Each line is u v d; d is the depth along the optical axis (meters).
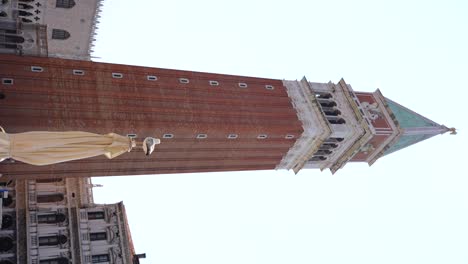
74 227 70.00
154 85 61.38
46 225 68.69
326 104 72.75
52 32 73.69
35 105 53.75
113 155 21.75
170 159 63.25
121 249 72.44
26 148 19.66
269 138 66.19
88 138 20.88
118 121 56.50
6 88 53.28
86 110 55.84
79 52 77.94
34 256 66.50
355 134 70.62
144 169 63.62
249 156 68.00
